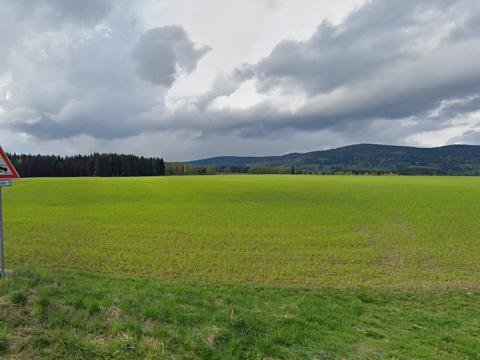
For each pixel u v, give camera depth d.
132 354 4.70
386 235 19.56
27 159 118.50
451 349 6.06
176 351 4.85
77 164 125.19
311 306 7.91
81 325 5.43
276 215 27.58
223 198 41.97
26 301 5.99
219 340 5.31
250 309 7.26
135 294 7.38
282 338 5.68
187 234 18.84
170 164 169.38
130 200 38.97
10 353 4.55
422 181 84.19
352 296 9.19
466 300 9.12
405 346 5.99
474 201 38.62
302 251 15.42
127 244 15.88
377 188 59.12
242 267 12.50
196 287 9.40
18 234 17.75
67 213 27.16
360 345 5.91
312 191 52.50
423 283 10.92
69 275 9.58
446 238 18.81
